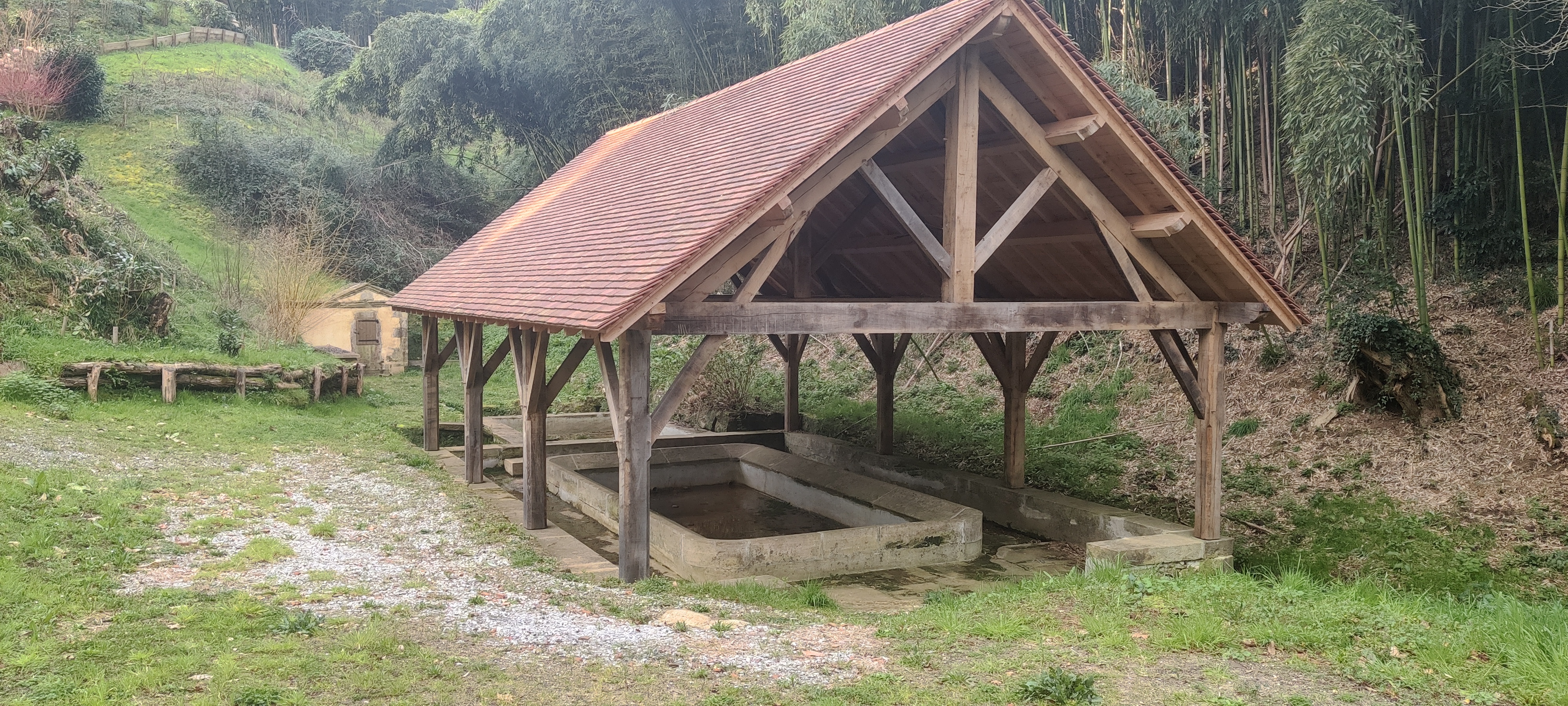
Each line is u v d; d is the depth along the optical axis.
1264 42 12.31
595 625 5.67
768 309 7.00
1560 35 9.98
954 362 16.45
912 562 9.01
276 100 32.44
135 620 5.23
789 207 6.64
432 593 6.31
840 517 11.09
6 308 14.55
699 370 6.98
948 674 4.78
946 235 7.64
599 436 16.67
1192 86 14.66
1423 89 10.33
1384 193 12.28
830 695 4.46
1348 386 11.10
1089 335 14.98
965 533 9.28
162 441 11.75
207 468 10.55
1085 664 4.97
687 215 7.38
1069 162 7.98
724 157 8.31
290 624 5.24
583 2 23.42
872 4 13.79
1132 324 8.38
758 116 8.84
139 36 35.34
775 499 12.44
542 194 13.59
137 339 16.11
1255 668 4.95
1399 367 10.32
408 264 27.03
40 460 9.30
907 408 15.48
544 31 24.11
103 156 25.88
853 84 7.62
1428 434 10.06
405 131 26.30
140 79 30.50
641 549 7.16
